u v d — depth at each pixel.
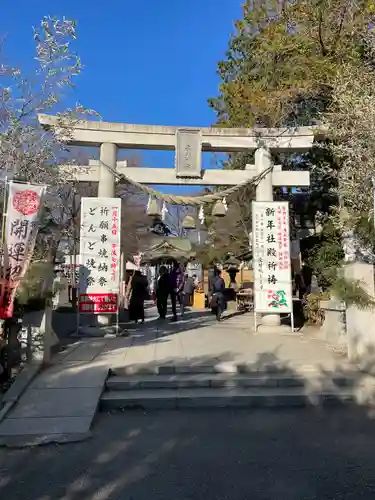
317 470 4.02
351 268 8.01
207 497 3.51
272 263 11.27
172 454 4.41
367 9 11.02
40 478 3.88
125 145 11.60
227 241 23.81
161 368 7.09
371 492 3.59
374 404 6.21
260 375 6.96
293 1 13.66
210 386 6.65
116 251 10.91
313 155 13.94
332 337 9.64
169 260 26.36
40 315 7.32
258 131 11.78
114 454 4.42
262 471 4.00
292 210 16.50
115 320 11.41
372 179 8.28
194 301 21.39
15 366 7.09
